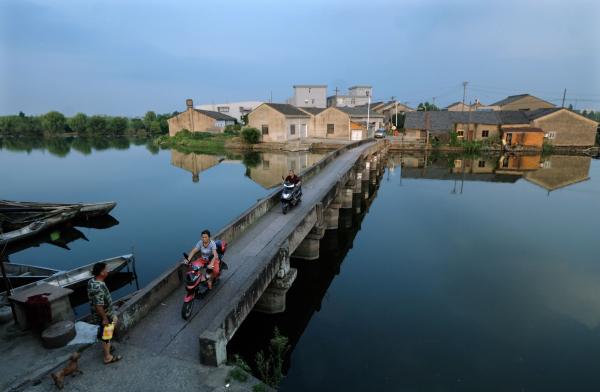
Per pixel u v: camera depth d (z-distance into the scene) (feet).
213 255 29.32
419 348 33.86
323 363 32.04
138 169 143.02
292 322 38.73
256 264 34.86
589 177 126.21
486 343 34.68
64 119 356.59
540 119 183.01
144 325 25.05
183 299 28.50
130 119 393.29
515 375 30.27
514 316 39.29
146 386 19.52
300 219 43.21
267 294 36.52
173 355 22.09
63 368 20.44
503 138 185.68
